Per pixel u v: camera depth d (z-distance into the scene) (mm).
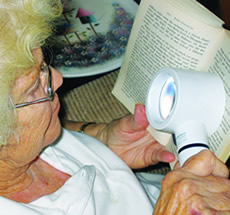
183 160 563
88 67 954
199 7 608
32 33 431
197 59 632
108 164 759
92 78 1147
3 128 451
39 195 641
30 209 555
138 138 855
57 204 592
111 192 715
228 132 586
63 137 764
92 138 816
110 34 1017
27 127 508
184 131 578
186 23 612
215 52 604
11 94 457
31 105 491
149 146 848
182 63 657
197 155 528
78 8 1062
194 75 585
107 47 993
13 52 415
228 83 577
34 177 661
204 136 576
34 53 467
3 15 414
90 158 746
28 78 458
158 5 657
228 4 823
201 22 596
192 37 616
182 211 494
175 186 508
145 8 698
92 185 646
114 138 887
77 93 1155
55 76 557
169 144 786
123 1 1085
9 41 412
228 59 572
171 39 655
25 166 604
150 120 657
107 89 1148
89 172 663
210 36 597
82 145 758
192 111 573
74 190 610
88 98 1146
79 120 1122
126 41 1005
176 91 575
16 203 543
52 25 527
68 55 971
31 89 481
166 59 686
